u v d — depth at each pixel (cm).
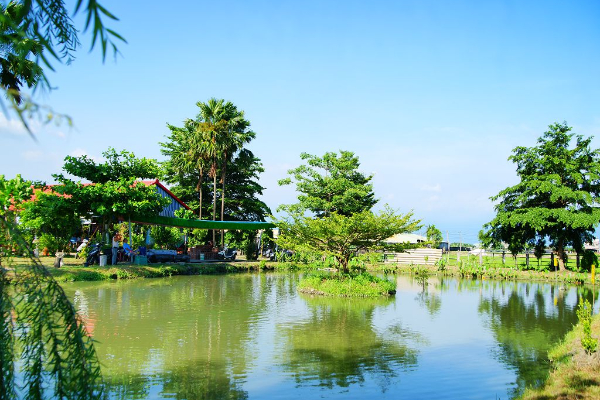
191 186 4659
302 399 773
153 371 896
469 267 3200
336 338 1209
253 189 4822
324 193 4212
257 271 3281
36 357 378
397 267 3484
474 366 976
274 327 1329
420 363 991
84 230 3400
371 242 2447
